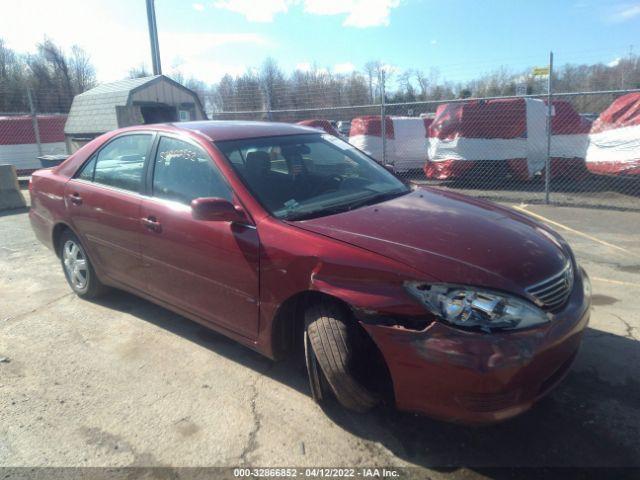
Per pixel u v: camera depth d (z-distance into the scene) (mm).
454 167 11461
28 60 43219
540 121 11188
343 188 3520
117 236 3951
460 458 2553
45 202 4738
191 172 3492
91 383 3326
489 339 2287
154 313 4391
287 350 3111
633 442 2619
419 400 2428
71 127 15102
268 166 3441
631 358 3393
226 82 16641
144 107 14195
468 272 2439
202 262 3279
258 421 2885
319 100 15375
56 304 4652
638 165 9547
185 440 2746
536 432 2717
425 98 19500
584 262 5469
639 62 18719
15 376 3438
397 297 2432
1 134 14102
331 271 2627
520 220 3229
